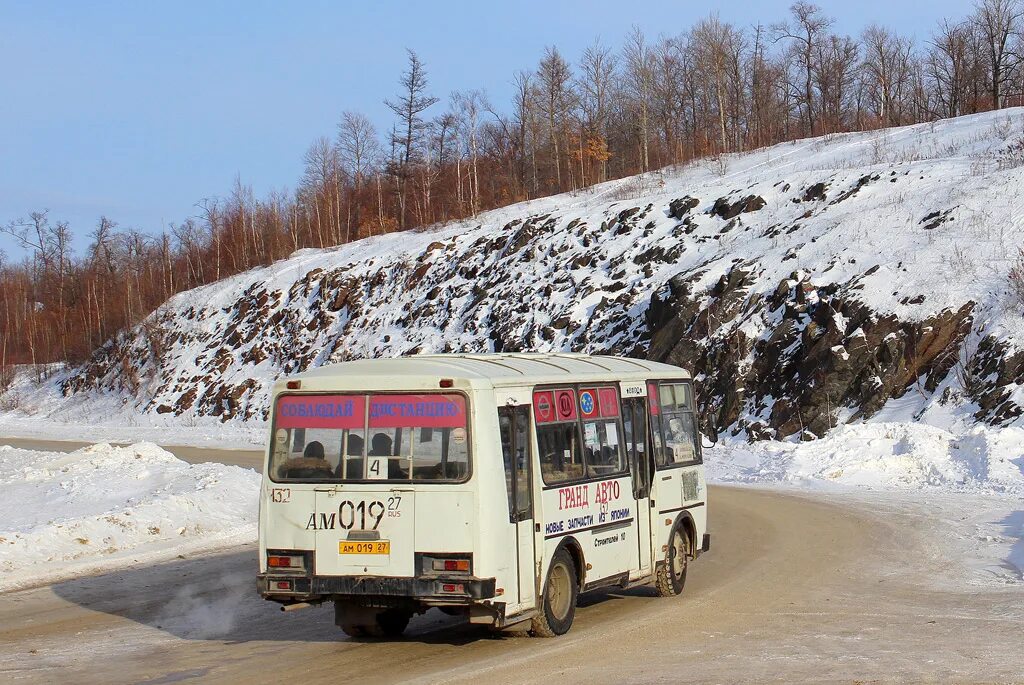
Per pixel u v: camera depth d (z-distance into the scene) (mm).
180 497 21062
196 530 19703
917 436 26578
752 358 34594
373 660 9836
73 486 24688
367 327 54500
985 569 14438
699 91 91125
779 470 27000
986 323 29953
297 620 12203
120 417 61500
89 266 100062
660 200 48875
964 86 78688
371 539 9883
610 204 51375
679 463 13617
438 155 93688
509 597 9891
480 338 47438
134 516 19266
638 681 8508
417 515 9789
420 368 10125
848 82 87375
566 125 84812
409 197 84750
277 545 10141
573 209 52938
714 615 11727
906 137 52438
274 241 82875
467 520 9680
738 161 59281
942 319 30969
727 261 39844
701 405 34906
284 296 61688
